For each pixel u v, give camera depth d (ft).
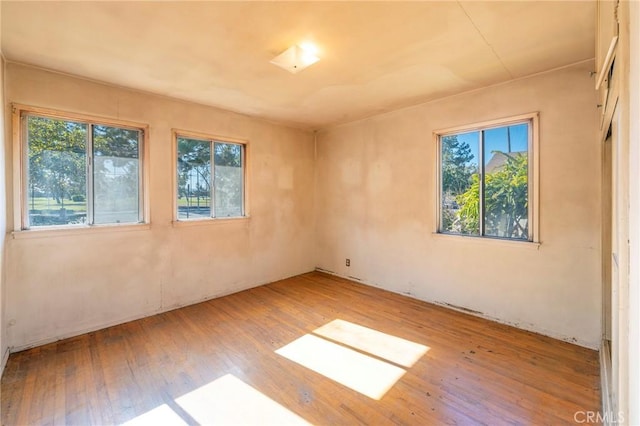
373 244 14.48
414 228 12.84
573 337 8.92
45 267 8.95
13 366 7.75
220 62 8.64
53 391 6.81
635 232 3.09
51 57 8.23
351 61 8.61
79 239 9.56
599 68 5.99
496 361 7.98
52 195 9.19
